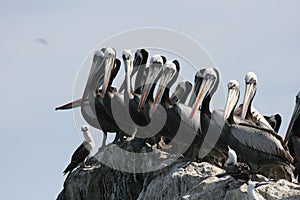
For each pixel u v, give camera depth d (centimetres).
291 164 2803
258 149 2814
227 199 2545
